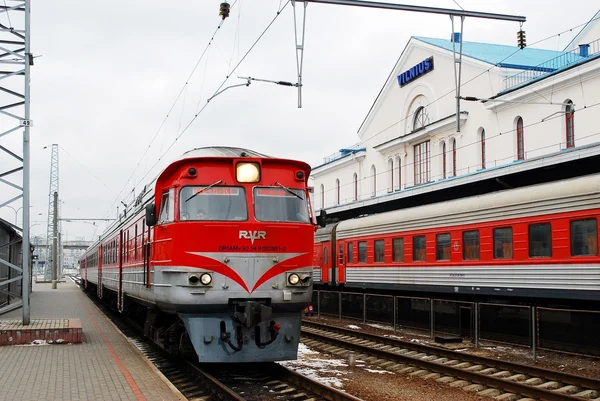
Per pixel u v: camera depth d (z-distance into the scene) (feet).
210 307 33.06
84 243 351.87
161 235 35.99
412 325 61.26
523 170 60.08
